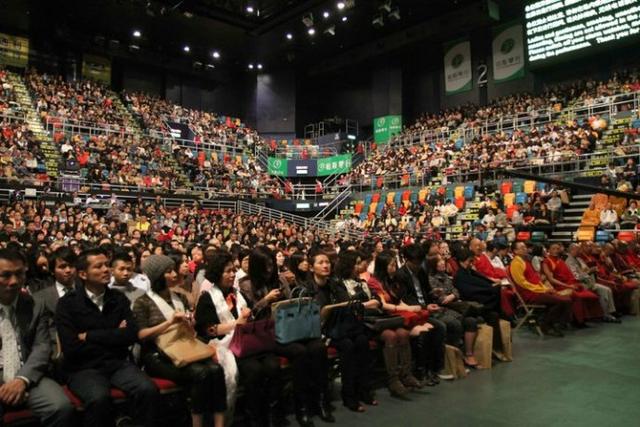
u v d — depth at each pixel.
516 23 22.25
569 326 6.84
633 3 16.75
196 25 22.34
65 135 18.05
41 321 3.04
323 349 3.65
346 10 20.12
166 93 27.12
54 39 23.00
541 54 19.48
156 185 17.97
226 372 3.28
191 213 15.85
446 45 24.89
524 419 3.47
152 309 3.38
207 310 3.56
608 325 6.92
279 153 25.81
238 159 23.83
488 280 5.41
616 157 13.55
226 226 14.45
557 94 19.48
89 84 22.86
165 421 3.50
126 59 25.34
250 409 3.34
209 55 26.66
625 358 5.07
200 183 19.95
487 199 15.00
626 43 17.12
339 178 23.92
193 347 3.18
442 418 3.53
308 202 21.38
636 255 9.41
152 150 20.36
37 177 15.20
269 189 22.25
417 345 4.54
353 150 25.80
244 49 25.53
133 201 16.72
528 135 17.31
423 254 4.98
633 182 12.29
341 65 26.66
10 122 17.48
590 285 7.29
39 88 20.30
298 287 4.11
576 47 18.38
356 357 3.90
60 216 12.65
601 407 3.68
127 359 3.32
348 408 3.79
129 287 3.88
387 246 9.25
